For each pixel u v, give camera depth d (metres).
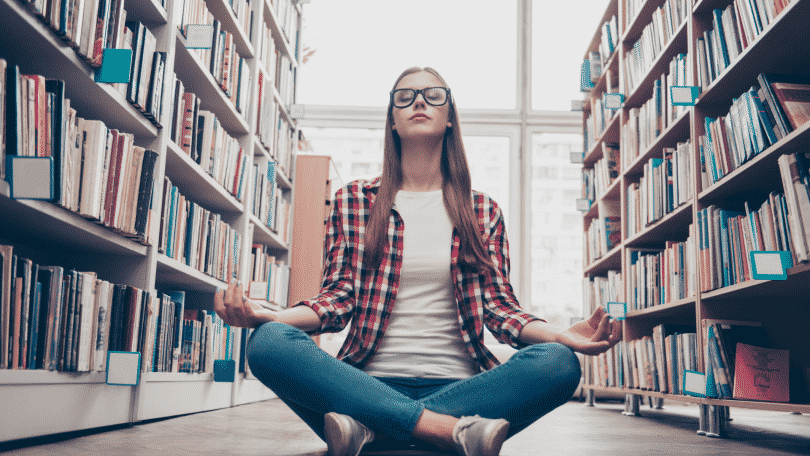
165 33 1.89
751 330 1.95
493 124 4.88
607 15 3.71
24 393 1.22
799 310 2.07
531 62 4.94
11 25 1.18
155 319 1.81
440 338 1.25
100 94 1.52
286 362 1.05
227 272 2.62
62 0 1.27
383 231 1.29
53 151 1.27
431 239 1.32
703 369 2.04
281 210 3.58
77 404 1.41
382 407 1.01
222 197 2.56
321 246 3.89
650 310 2.68
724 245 1.96
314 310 1.19
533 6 5.01
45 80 1.28
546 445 1.55
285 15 3.62
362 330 1.24
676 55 2.55
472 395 1.05
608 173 3.50
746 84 1.99
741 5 1.86
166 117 1.85
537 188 4.84
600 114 3.79
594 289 3.76
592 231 3.82
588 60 3.99
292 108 3.74
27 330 1.24
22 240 1.60
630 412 2.93
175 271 2.08
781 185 1.93
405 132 1.37
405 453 1.12
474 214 1.33
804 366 2.04
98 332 1.49
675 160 2.40
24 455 1.10
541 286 4.73
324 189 3.96
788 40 1.69
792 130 1.60
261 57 3.10
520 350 1.10
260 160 3.22
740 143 1.85
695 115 2.17
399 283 1.29
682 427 2.29
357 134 4.96
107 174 1.50
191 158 2.15
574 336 1.12
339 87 4.92
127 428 1.64
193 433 1.58
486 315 1.27
